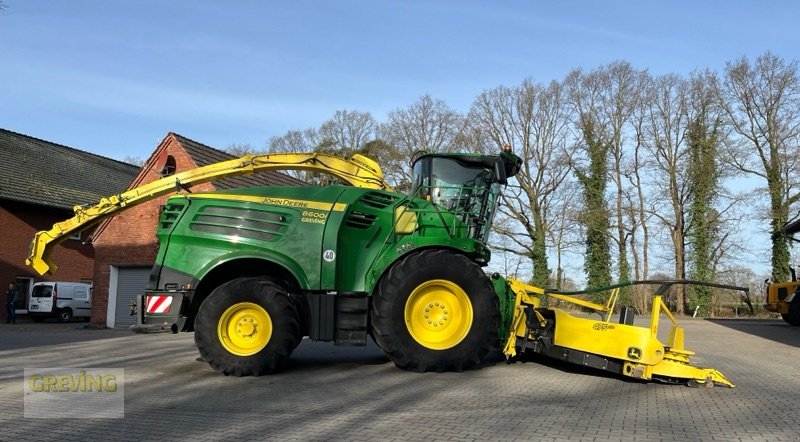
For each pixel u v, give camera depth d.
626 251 39.00
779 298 22.62
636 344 7.83
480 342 8.68
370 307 8.88
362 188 9.32
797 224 23.98
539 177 39.97
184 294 8.70
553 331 8.73
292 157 10.66
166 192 10.64
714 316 34.69
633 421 5.82
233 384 7.96
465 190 10.09
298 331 8.67
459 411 6.21
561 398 6.93
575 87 39.53
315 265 8.70
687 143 37.72
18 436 5.31
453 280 8.72
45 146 33.25
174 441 5.13
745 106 36.59
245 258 8.73
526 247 39.50
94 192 31.62
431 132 44.06
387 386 7.70
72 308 27.25
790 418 6.00
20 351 12.52
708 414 6.16
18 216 27.00
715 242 36.62
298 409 6.36
